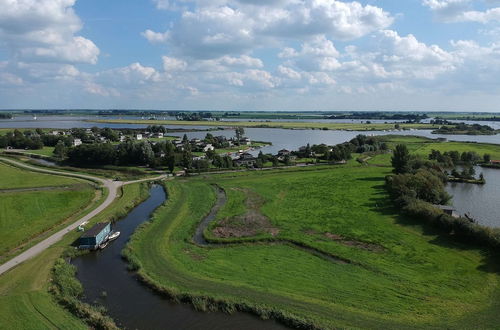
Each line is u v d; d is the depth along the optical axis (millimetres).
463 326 36094
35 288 42344
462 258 51625
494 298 41188
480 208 81062
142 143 145250
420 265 49750
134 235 61094
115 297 42219
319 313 38031
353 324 36281
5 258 50938
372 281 45219
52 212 74000
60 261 49625
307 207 80125
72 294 42219
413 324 36375
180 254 53906
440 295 41875
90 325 36375
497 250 52344
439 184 85438
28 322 35656
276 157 153125
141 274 46781
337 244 57781
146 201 87750
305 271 48094
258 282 44750
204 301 40250
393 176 95688
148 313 38938
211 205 81875
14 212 73625
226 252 55094
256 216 73438
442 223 62188
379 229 64625
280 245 58375
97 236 56094
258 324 37250
